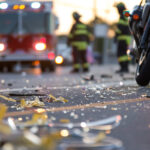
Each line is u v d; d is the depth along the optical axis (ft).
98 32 142.20
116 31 58.90
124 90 26.73
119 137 11.73
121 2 57.82
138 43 29.22
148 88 28.12
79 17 65.62
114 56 151.43
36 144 7.84
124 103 19.65
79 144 9.43
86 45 66.03
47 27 63.87
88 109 17.62
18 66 69.72
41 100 20.84
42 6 64.23
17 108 17.93
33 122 10.86
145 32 27.32
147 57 27.78
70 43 65.92
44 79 43.62
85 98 22.21
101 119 14.87
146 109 17.46
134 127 13.25
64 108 17.94
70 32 65.72
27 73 61.00
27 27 63.93
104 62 146.20
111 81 38.22
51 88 30.09
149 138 11.65
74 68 65.05
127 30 58.34
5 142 8.54
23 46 63.67
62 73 60.70
